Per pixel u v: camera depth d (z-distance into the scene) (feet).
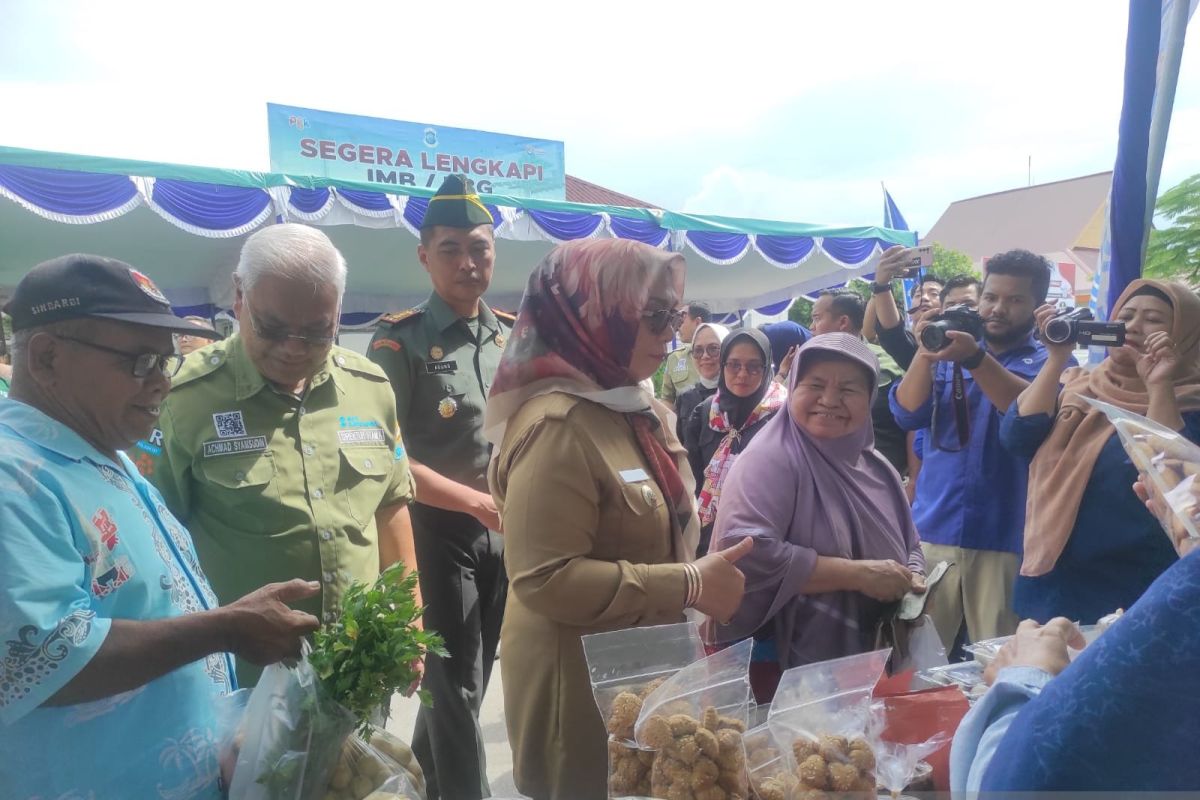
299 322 5.87
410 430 9.30
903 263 12.03
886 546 6.64
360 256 28.40
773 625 6.35
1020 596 7.84
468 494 8.55
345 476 6.66
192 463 6.21
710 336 13.04
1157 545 6.84
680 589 5.08
